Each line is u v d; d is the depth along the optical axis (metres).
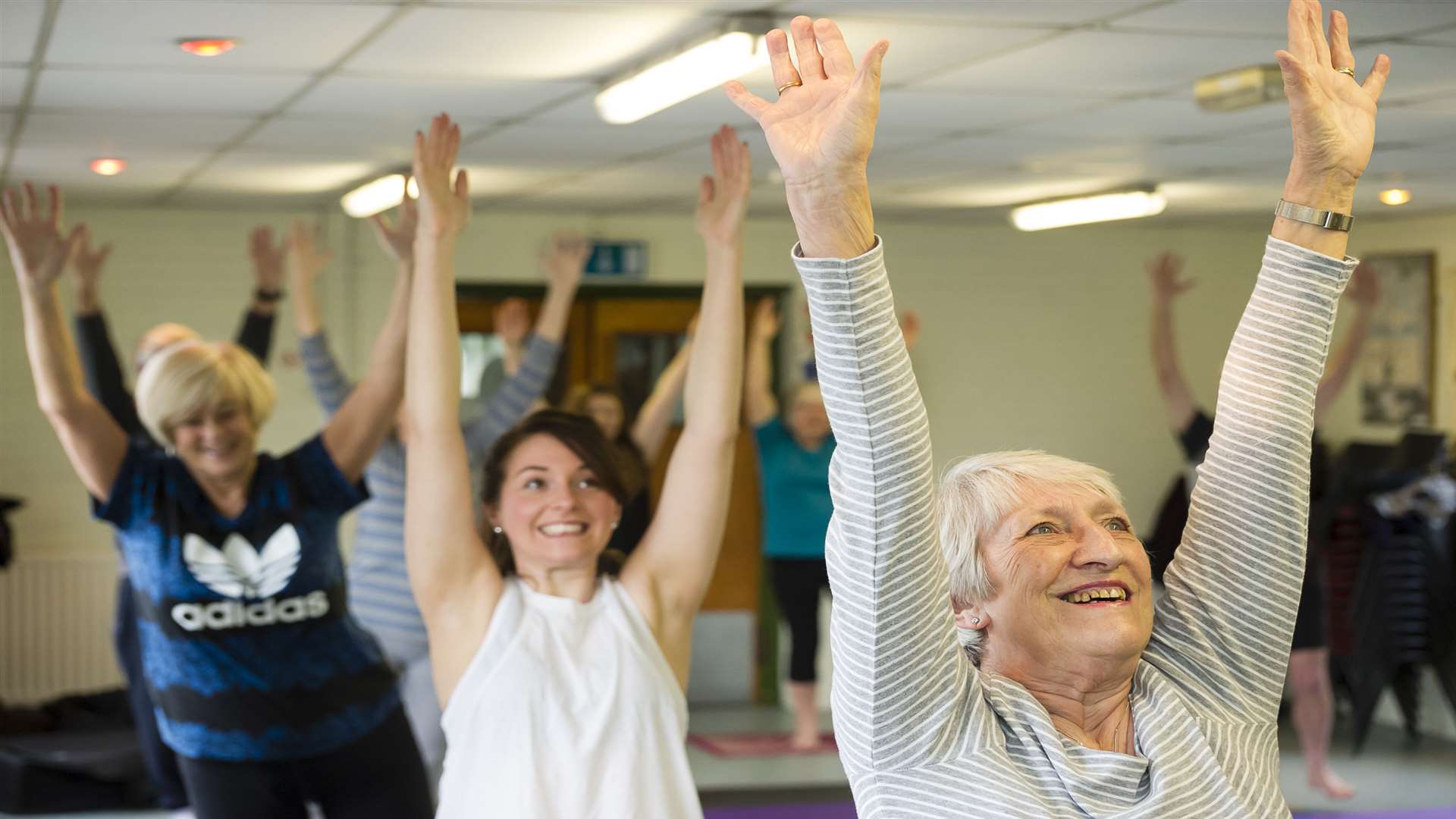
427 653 4.59
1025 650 1.70
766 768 7.09
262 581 3.15
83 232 3.22
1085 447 9.45
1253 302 1.84
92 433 3.18
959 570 1.74
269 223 8.34
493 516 2.67
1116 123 5.36
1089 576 1.67
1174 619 1.82
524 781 2.37
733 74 3.95
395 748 3.27
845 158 1.48
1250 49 4.06
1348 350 6.82
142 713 5.25
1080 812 1.59
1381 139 5.59
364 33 3.90
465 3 3.57
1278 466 1.79
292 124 5.41
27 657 7.99
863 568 1.58
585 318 8.96
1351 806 6.30
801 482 7.54
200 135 5.65
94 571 8.08
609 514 2.58
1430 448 7.80
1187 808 1.61
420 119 5.31
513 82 4.60
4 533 7.54
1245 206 8.05
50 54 4.12
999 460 1.79
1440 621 7.49
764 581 9.16
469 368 8.80
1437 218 8.40
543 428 2.60
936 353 9.27
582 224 8.77
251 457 3.21
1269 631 1.78
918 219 8.95
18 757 6.27
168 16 3.69
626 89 4.31
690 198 7.86
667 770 2.46
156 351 4.86
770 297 8.98
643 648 2.52
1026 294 9.38
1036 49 4.08
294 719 3.14
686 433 2.74
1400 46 3.97
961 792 1.58
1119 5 3.54
